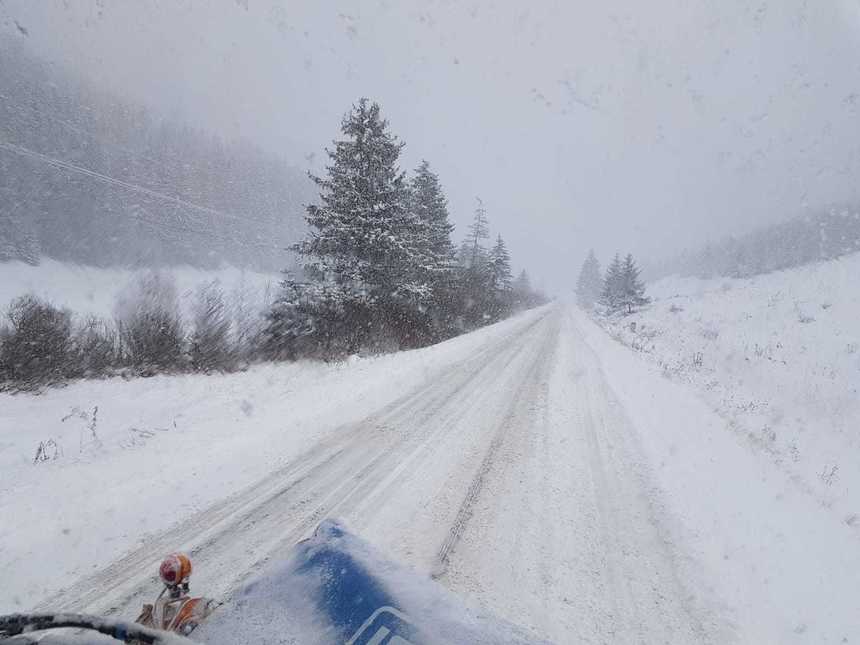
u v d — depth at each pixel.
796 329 31.03
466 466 6.33
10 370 9.41
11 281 41.53
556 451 7.11
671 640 3.55
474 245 51.50
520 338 21.50
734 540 5.05
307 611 2.42
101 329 12.53
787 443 12.10
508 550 4.50
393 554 4.27
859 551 5.32
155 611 2.71
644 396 11.56
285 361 13.95
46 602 3.49
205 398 9.51
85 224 57.81
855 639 3.74
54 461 6.08
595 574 4.25
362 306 17.28
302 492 5.36
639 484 6.20
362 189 17.41
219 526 4.61
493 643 2.27
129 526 4.53
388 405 8.91
